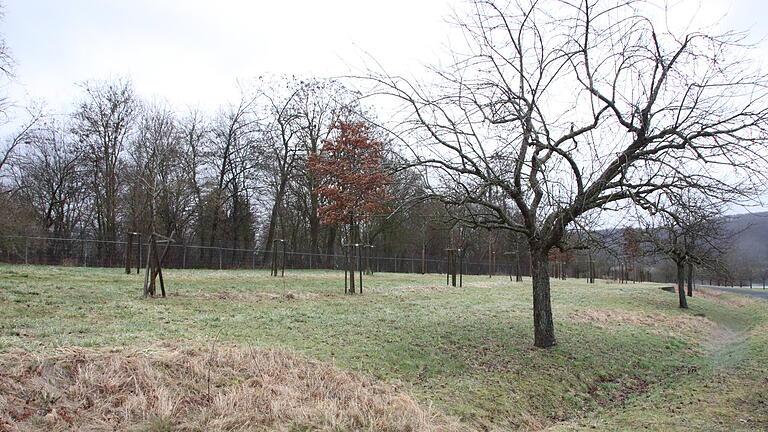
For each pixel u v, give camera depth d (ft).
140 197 98.02
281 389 20.74
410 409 21.07
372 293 65.16
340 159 65.16
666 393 29.76
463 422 21.85
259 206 136.56
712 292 130.11
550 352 34.63
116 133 108.78
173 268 96.63
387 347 31.40
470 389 25.91
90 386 18.22
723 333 58.34
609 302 70.74
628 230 31.60
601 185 30.58
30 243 80.38
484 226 35.14
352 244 64.54
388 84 28.45
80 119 104.17
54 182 119.14
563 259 136.05
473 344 35.14
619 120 29.45
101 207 114.62
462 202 31.55
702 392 29.48
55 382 18.08
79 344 23.13
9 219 82.12
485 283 98.73
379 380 25.09
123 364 20.02
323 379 23.09
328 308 46.88
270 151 123.03
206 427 17.12
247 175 125.90
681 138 28.43
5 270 55.77
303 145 121.39
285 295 55.36
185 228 122.31
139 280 57.47
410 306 52.54
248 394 19.71
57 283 46.91
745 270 136.87
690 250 58.65
